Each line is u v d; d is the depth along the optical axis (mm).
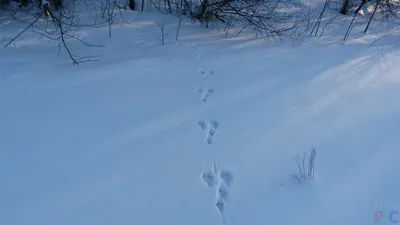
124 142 3648
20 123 3672
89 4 5867
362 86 4863
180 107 4230
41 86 4207
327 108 4402
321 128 4066
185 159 3555
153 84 4547
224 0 5617
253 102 4426
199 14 6035
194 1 6145
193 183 3326
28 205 2945
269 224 3014
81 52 4898
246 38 5863
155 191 3205
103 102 4125
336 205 3184
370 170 3545
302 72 5102
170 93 4434
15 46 4785
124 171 3342
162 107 4191
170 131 3869
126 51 5090
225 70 5012
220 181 3375
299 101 4500
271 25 6098
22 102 3938
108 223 2910
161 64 4945
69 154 3430
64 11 5371
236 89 4645
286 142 3848
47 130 3645
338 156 3695
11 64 4461
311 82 4887
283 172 3482
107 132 3736
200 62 5113
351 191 3314
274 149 3748
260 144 3803
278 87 4738
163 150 3621
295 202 3199
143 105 4176
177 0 6184
